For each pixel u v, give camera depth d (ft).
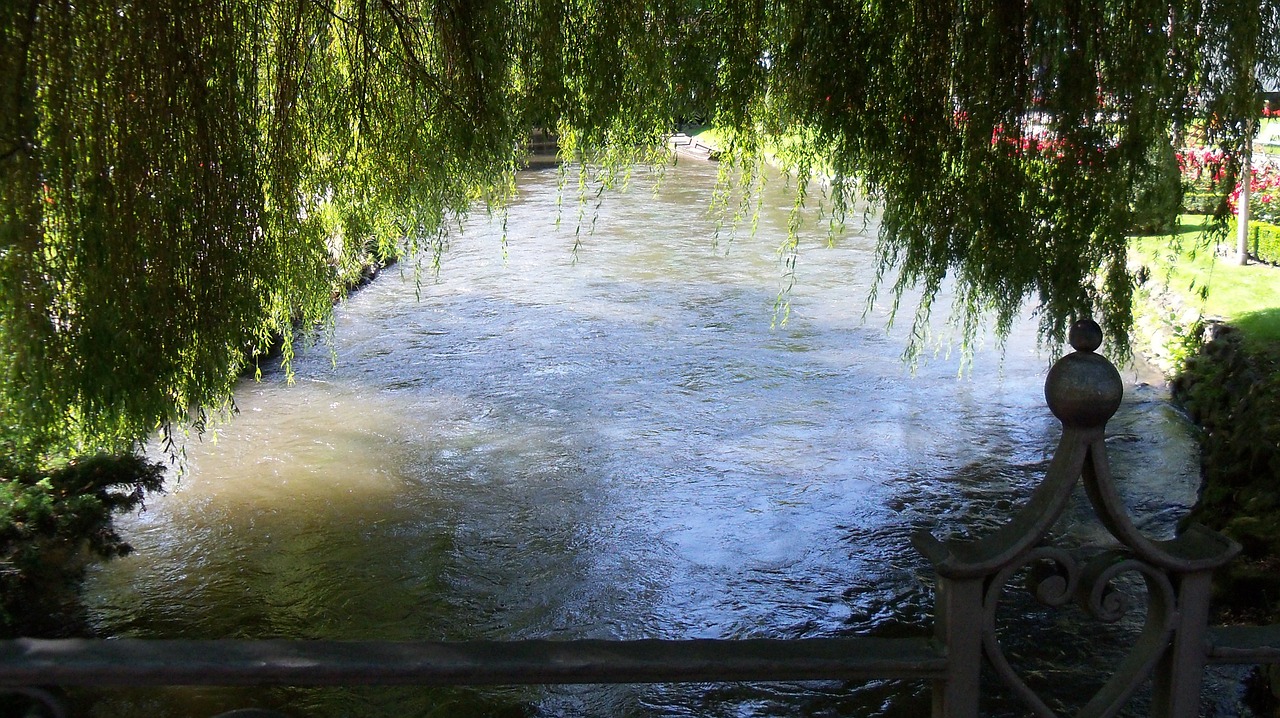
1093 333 4.59
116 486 23.62
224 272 14.28
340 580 23.32
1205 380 32.83
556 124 16.11
